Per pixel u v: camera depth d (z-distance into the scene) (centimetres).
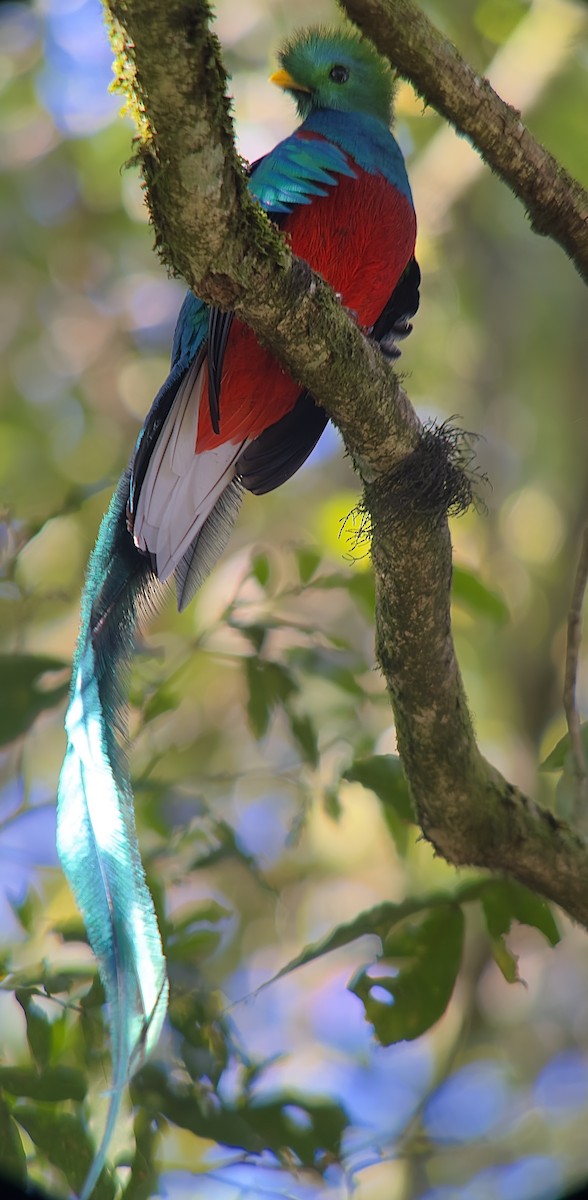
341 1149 620
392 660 595
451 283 1336
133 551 668
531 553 1299
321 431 762
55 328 1489
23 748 739
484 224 1347
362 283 752
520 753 1240
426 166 1297
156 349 1495
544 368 1341
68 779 532
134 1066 423
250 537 1296
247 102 1346
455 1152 1029
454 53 526
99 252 1488
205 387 699
